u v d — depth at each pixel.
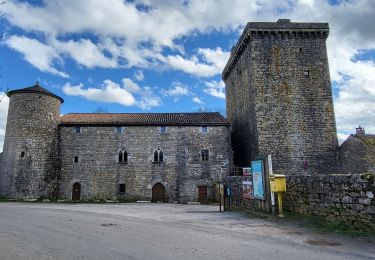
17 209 18.88
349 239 8.12
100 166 32.31
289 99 31.02
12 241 8.50
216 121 33.53
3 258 6.64
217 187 30.91
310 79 31.53
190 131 33.25
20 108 31.52
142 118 34.62
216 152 32.84
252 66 31.48
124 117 34.94
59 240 8.62
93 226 11.42
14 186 29.81
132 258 6.54
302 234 9.02
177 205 25.62
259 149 29.86
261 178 13.98
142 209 20.03
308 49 32.03
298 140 30.30
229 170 32.44
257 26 31.62
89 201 30.52
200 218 13.81
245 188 17.34
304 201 11.82
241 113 35.78
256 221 11.98
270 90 31.06
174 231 10.14
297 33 31.98
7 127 32.00
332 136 30.62
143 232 9.97
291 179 12.90
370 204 8.59
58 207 21.45
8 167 30.52
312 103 31.11
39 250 7.36
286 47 31.92
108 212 17.45
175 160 32.62
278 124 30.48
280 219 11.78
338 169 30.09
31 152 30.77
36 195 30.23
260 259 6.42
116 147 32.75
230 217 13.79
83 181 31.92
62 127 33.19
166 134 33.16
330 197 10.27
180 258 6.54
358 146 28.33
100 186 31.91
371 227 8.51
